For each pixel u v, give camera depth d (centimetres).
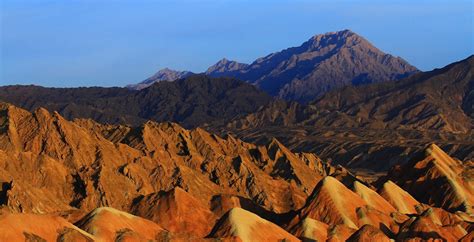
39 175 17600
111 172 18288
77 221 13312
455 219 16312
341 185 16362
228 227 13550
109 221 12762
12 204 15162
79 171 18325
